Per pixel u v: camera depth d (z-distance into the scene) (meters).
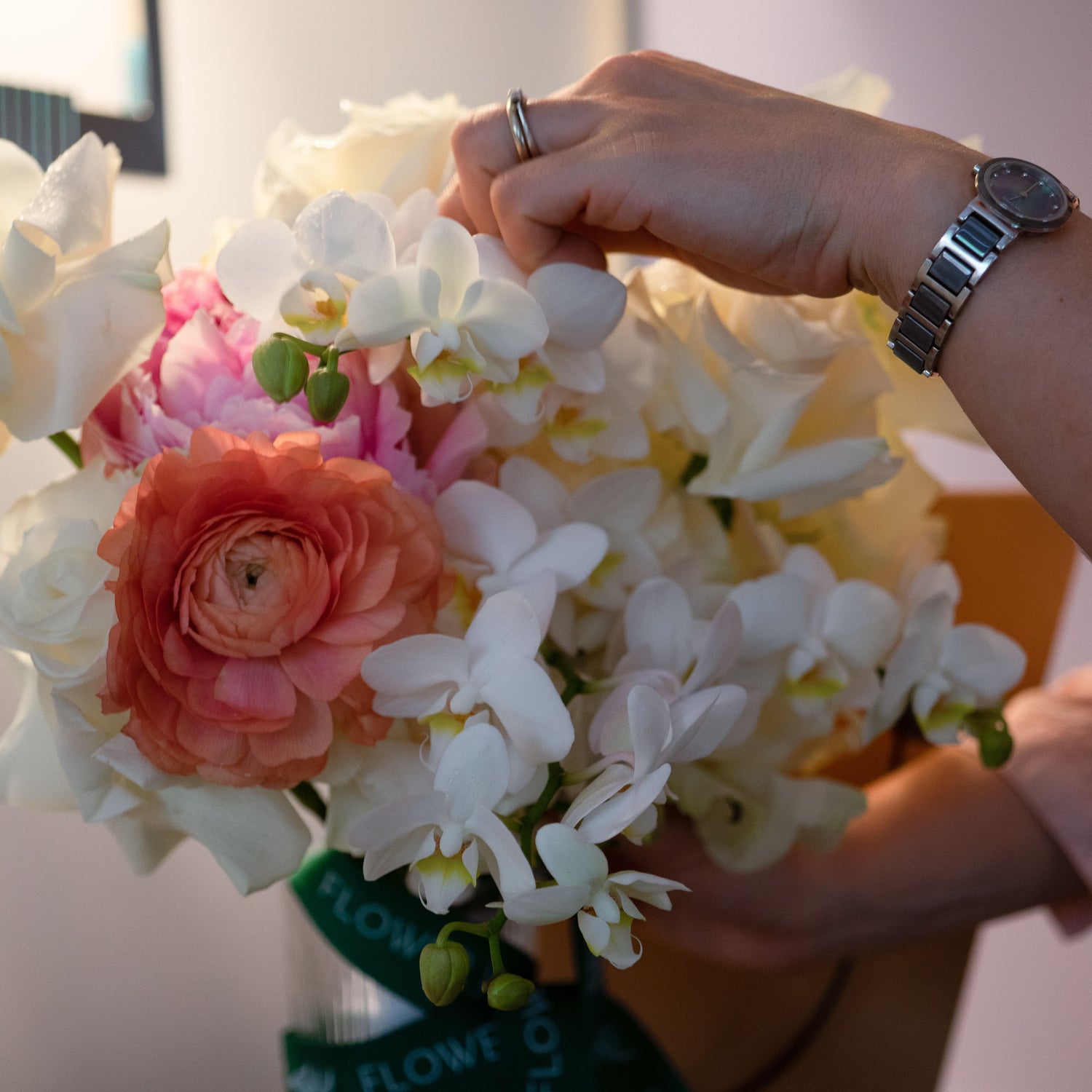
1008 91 1.38
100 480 0.56
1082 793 0.74
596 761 0.58
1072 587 1.50
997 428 0.57
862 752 0.84
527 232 0.60
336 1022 0.64
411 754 0.56
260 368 0.53
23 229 0.54
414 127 0.59
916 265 0.57
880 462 0.61
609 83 0.62
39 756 0.57
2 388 0.53
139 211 0.77
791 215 0.58
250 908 0.86
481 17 0.97
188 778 0.54
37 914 0.76
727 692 0.55
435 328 0.54
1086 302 0.55
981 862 0.75
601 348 0.59
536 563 0.58
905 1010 0.83
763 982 0.83
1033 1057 1.60
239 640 0.51
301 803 0.61
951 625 0.64
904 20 1.32
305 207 0.56
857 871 0.74
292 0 0.82
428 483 0.57
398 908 0.62
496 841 0.52
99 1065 0.79
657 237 0.63
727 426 0.61
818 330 0.61
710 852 0.66
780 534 0.65
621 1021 0.70
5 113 0.69
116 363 0.54
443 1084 0.63
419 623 0.53
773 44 1.26
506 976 0.51
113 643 0.51
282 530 0.52
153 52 0.75
